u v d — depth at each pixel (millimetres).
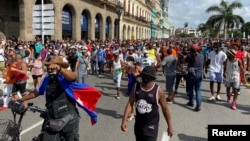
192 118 7820
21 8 24562
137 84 3918
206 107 9148
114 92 11680
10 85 8555
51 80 3846
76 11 33625
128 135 6348
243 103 9742
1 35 24688
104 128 6832
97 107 8922
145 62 11031
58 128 3660
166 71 9453
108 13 46469
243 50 14539
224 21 55062
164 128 6879
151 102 3768
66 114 3826
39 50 17000
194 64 8648
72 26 33906
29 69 14867
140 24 76500
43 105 8992
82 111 8352
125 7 60875
